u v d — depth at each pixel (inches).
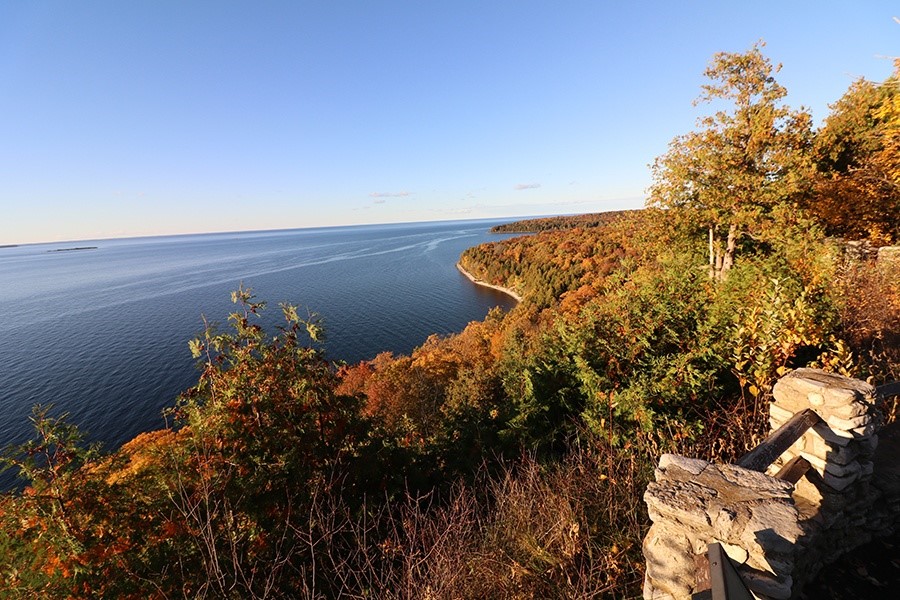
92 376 2159.2
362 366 1704.0
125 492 176.7
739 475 97.1
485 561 135.9
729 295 260.7
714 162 483.2
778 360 203.8
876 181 462.0
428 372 1453.0
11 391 1977.1
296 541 180.2
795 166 455.5
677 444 182.5
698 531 89.1
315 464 219.8
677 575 90.3
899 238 454.6
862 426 117.6
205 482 164.4
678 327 247.3
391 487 243.1
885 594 111.6
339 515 196.2
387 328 3075.8
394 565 169.9
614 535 137.9
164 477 183.2
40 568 151.3
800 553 113.5
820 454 124.1
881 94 528.7
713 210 479.2
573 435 251.3
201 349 221.0
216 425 205.6
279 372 226.7
